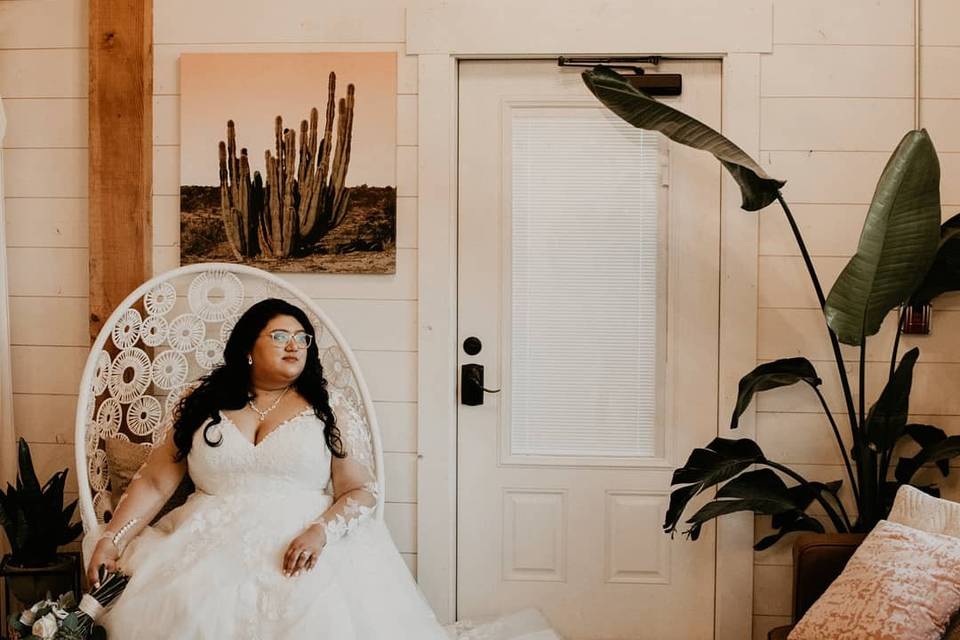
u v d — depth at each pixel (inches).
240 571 84.9
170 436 96.9
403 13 115.1
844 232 113.0
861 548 83.6
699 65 115.6
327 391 100.9
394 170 115.0
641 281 117.6
